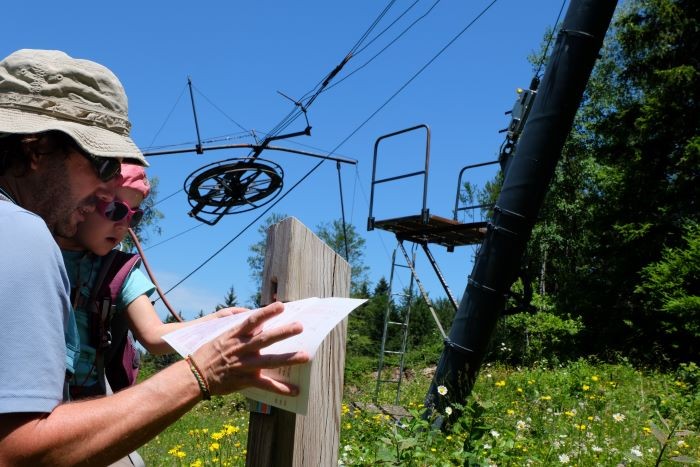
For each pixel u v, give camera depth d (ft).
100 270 6.40
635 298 77.30
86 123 5.22
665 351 66.28
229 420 30.81
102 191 5.24
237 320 5.39
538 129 27.43
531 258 109.09
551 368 55.62
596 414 25.91
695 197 78.07
